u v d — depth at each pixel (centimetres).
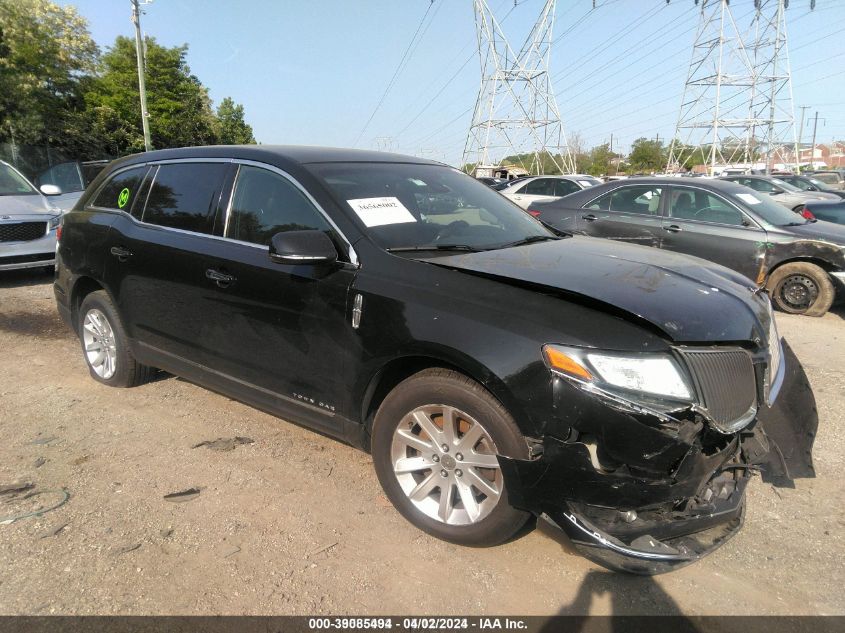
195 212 390
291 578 266
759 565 281
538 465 247
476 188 425
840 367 552
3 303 771
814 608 254
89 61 2625
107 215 457
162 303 404
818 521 315
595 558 243
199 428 412
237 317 356
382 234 319
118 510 315
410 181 381
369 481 347
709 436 247
